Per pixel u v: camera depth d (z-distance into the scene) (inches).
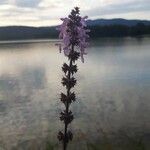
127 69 2682.1
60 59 4475.9
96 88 1796.3
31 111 1333.7
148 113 1209.4
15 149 899.4
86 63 3444.9
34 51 7081.7
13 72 2935.5
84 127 1051.9
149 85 1811.0
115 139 897.5
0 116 1272.1
